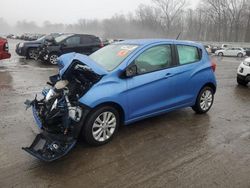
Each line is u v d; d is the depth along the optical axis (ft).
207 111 21.67
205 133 17.56
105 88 14.85
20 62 48.65
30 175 12.37
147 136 16.72
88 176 12.46
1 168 12.80
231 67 56.70
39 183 11.84
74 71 15.62
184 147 15.51
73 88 14.78
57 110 13.96
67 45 47.65
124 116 15.94
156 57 17.44
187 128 18.22
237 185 12.18
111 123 15.58
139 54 16.52
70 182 11.99
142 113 16.72
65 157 13.92
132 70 15.66
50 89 15.71
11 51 73.10
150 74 16.84
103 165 13.37
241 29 226.17
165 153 14.76
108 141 15.62
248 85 34.65
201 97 20.61
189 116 20.57
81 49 49.01
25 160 13.53
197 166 13.58
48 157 12.69
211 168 13.44
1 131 16.69
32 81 31.27
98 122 14.97
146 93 16.57
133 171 12.96
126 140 16.07
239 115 21.44
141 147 15.30
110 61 16.51
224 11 229.66
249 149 15.55
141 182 12.17
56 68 42.47
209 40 242.78
